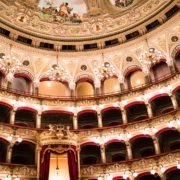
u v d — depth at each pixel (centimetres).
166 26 2856
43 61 3138
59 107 2842
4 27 2894
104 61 3183
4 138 2386
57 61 3159
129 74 3139
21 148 2655
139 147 2739
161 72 2966
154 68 3028
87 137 2608
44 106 2802
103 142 2580
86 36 3191
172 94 2611
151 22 2973
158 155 2298
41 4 3120
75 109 2855
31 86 3020
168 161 2239
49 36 3131
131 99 2798
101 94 3061
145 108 2892
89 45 3216
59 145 2202
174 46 2894
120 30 3119
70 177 2120
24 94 2759
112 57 3162
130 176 2316
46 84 3144
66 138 2239
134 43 3050
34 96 2803
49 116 2931
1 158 2486
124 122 2711
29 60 3073
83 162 2758
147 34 2966
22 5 2977
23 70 3045
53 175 2130
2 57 2892
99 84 3122
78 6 3250
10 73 2867
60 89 3148
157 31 2916
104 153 2534
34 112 2786
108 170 2377
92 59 3191
